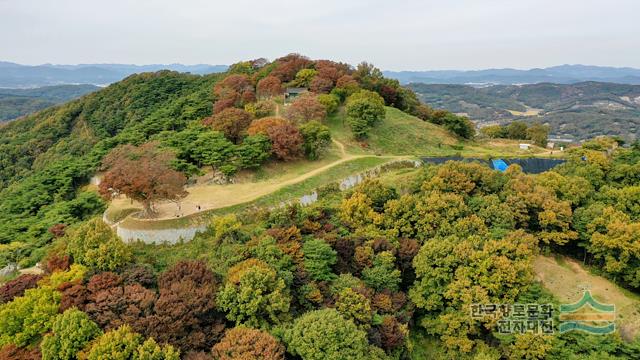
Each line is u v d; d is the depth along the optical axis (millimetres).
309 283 46188
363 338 38875
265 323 40281
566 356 44594
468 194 65562
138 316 38500
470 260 50062
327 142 88250
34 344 38656
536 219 61844
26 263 57719
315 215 59312
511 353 45750
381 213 61938
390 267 51969
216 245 53000
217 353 35219
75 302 40312
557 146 130750
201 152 76375
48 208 76875
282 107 108375
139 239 53969
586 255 60562
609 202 64250
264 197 66562
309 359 36344
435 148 108562
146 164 57438
